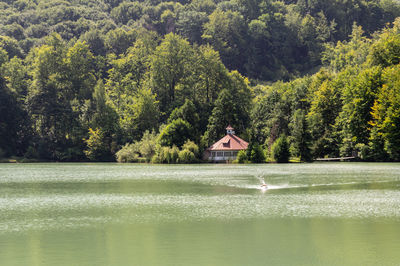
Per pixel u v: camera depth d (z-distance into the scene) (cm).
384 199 7900
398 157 17662
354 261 4306
